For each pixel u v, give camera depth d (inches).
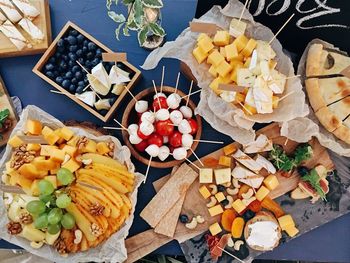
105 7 31.0
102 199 26.6
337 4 26.1
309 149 29.1
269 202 29.6
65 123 29.0
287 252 30.0
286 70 28.3
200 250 29.5
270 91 26.9
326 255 30.0
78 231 27.0
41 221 25.8
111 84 28.6
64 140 27.7
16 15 29.3
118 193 27.4
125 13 30.9
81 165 27.3
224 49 27.4
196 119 28.7
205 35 27.2
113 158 28.0
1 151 29.7
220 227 29.4
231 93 27.2
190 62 27.9
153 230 29.5
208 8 28.1
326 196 29.8
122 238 27.5
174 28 30.8
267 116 27.8
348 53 29.9
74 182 27.1
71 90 29.0
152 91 28.7
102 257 27.6
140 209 29.8
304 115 27.5
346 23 27.5
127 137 28.6
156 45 30.5
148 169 28.6
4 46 29.6
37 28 29.5
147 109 28.5
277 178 29.7
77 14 30.9
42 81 30.5
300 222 29.7
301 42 29.7
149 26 27.2
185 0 30.9
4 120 29.2
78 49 29.0
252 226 29.1
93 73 27.9
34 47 29.7
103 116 28.9
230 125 28.2
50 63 29.2
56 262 30.1
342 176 29.9
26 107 28.2
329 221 30.0
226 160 29.5
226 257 29.5
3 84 30.0
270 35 28.2
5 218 27.6
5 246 30.0
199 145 30.1
